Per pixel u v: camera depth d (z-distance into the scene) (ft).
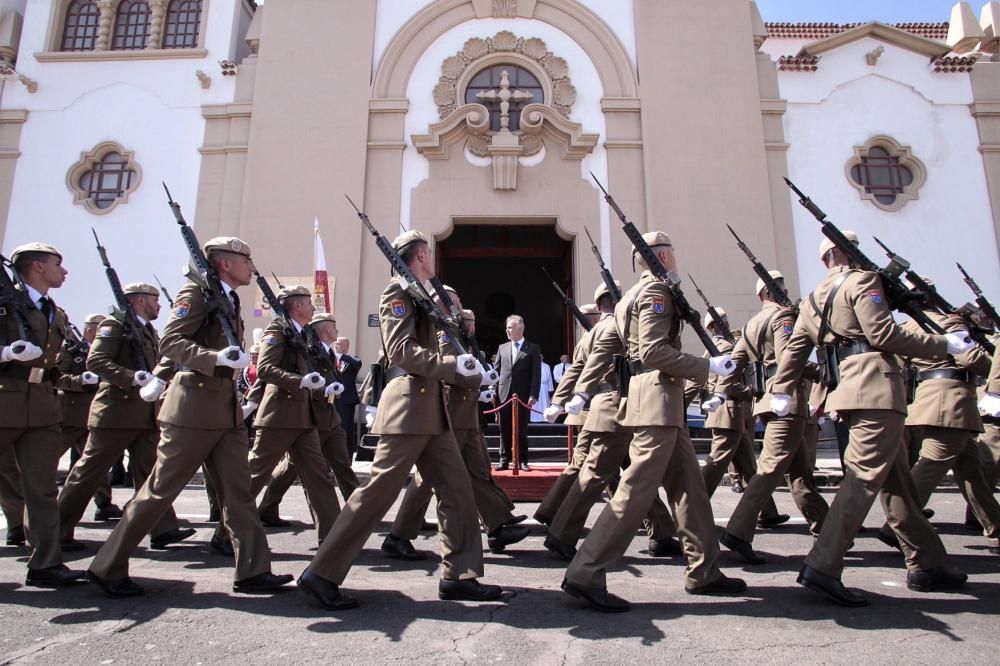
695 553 12.50
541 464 30.71
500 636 10.24
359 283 42.14
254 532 12.63
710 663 9.25
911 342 11.87
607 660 9.34
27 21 48.37
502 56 45.52
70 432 20.77
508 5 46.03
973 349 15.81
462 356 11.82
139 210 44.50
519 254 48.55
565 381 17.79
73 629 10.40
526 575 14.11
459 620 10.96
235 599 12.02
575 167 43.91
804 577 11.91
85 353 21.65
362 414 36.96
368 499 11.55
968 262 42.98
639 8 45.80
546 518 17.40
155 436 18.37
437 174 43.88
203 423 12.14
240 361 12.02
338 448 18.94
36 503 12.88
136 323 17.28
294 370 16.83
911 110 45.37
